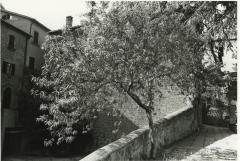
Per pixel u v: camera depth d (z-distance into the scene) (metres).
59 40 11.84
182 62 11.16
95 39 10.87
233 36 11.29
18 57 30.00
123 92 12.39
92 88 11.67
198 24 11.99
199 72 13.16
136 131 11.27
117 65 11.17
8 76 28.50
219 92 14.95
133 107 24.97
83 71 11.18
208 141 14.80
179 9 11.92
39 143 28.73
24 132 28.75
